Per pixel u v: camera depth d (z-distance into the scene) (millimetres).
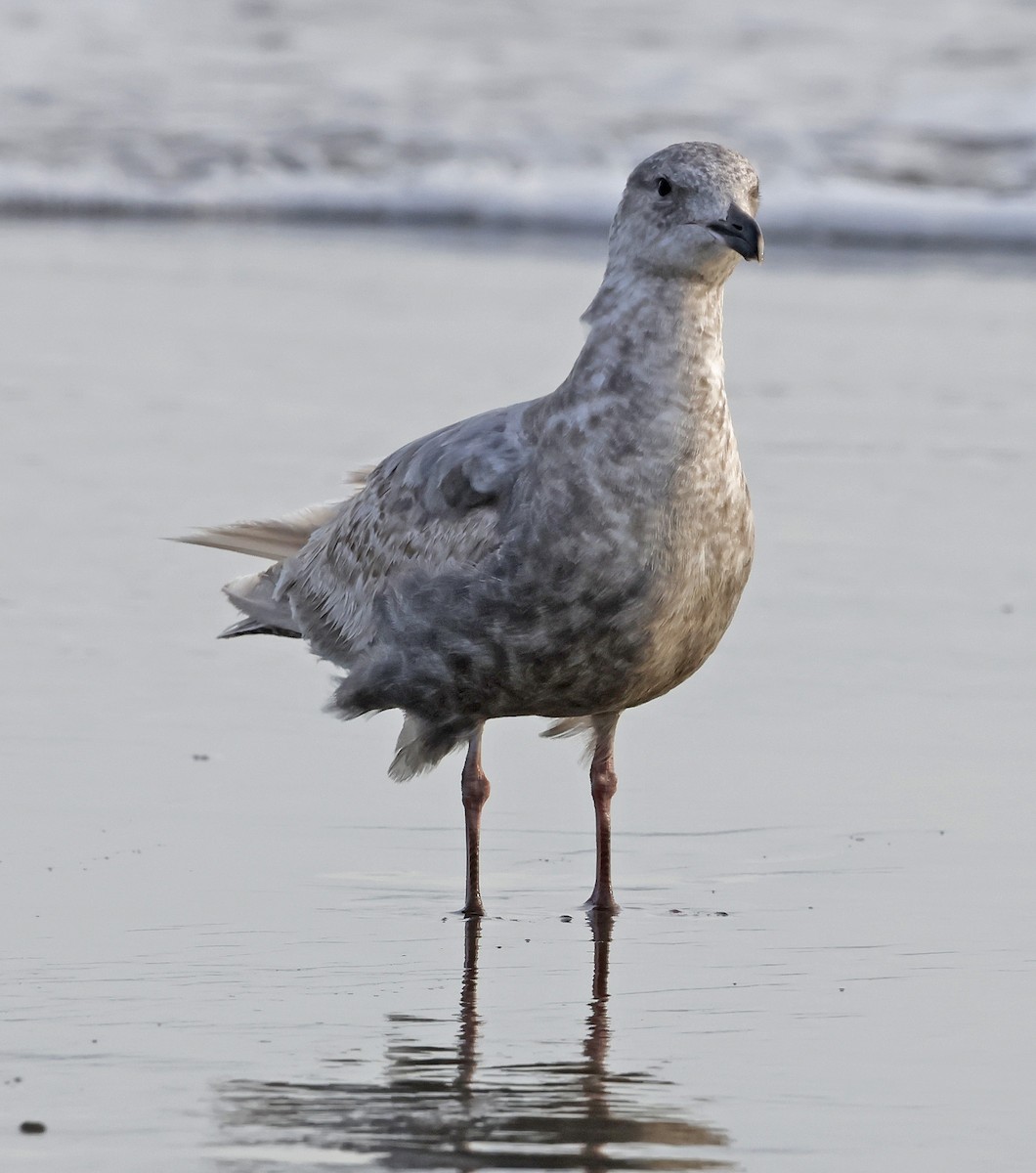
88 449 20016
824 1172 7859
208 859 11773
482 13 43531
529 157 34281
